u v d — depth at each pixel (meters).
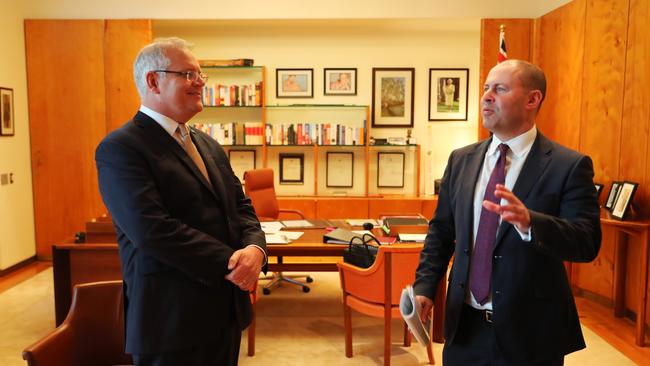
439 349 3.25
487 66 5.26
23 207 5.30
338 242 3.28
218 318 1.57
